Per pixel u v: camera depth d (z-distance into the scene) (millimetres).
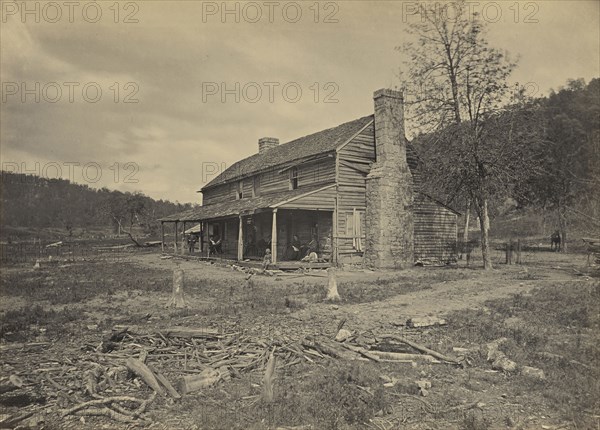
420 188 25859
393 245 23812
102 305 13227
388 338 9016
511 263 26953
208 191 43188
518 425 5207
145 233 78125
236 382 6715
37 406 5871
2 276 21469
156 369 7164
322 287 16062
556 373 6828
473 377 6852
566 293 13453
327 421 5234
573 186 25734
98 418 5496
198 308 12500
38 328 10195
